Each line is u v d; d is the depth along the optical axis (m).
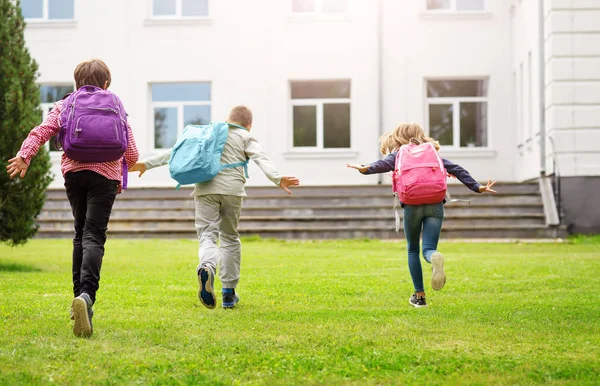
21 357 3.80
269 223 16.12
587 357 3.91
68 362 3.75
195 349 4.10
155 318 5.18
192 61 19.08
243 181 5.75
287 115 18.95
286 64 18.94
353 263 9.97
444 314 5.44
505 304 6.00
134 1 19.14
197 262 10.34
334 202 16.61
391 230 15.71
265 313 5.51
